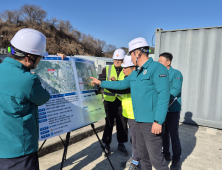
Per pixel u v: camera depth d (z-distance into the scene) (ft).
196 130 13.57
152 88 5.63
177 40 14.99
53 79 6.26
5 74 3.89
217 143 11.20
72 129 6.45
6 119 3.81
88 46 231.71
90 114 7.32
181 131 13.33
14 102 3.84
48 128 5.75
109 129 9.50
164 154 9.09
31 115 4.22
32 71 5.79
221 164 8.73
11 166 3.89
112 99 9.20
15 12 170.19
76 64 7.25
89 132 12.08
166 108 5.36
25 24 175.94
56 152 9.70
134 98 5.97
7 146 3.84
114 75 9.62
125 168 8.26
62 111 6.27
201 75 14.19
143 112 5.74
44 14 191.11
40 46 4.49
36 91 4.20
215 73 13.62
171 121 7.92
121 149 9.59
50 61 6.36
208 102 14.06
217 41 13.37
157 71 5.46
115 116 9.59
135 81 5.94
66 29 215.92
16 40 4.20
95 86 8.05
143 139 6.17
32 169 4.16
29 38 4.26
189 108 14.90
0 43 139.74
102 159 9.05
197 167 8.43
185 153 9.82
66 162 8.68
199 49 14.12
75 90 6.91
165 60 8.34
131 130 7.80
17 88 3.85
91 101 7.54
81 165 8.43
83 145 10.68
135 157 7.71
